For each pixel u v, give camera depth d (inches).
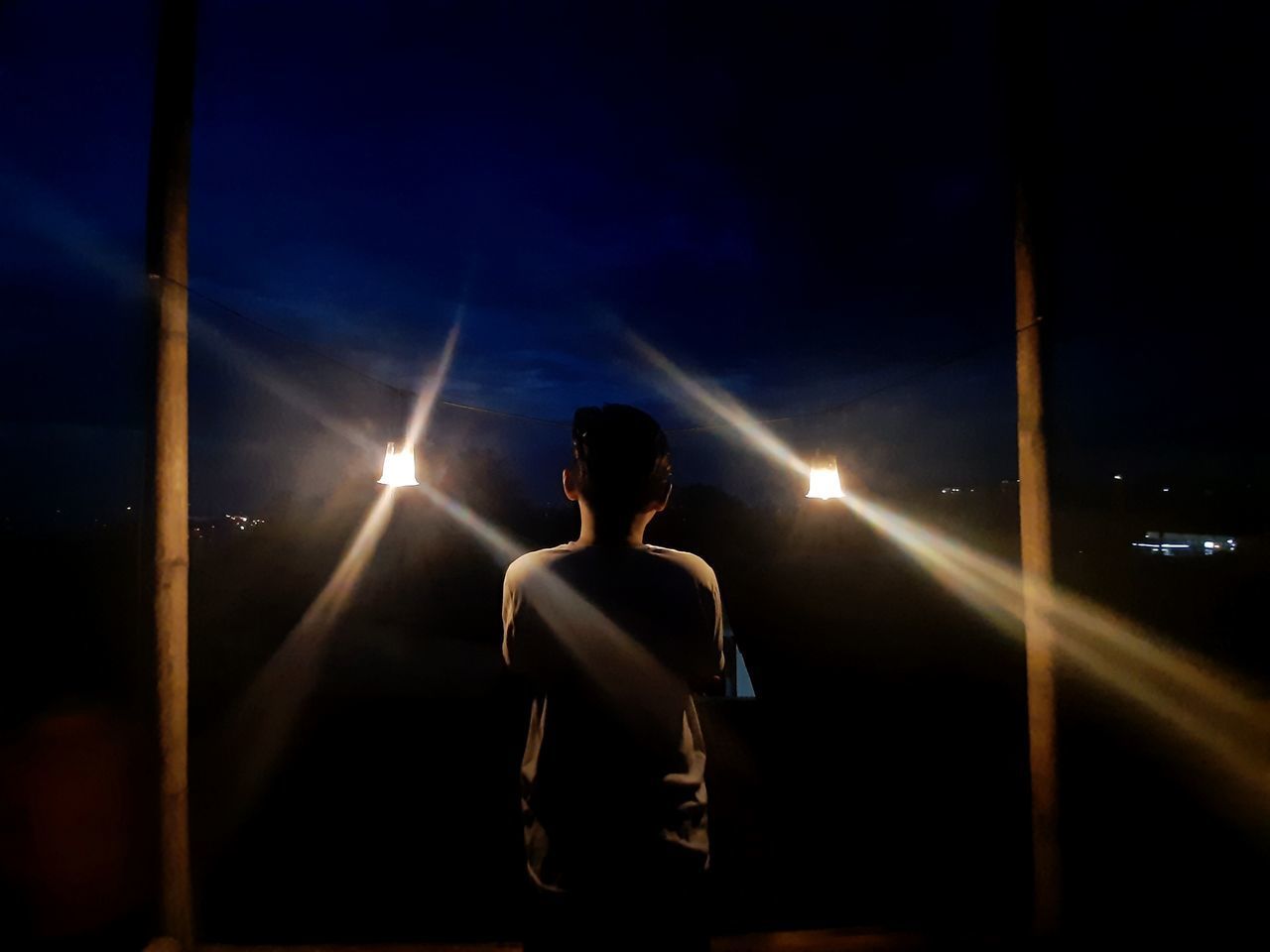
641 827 57.9
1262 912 129.6
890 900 144.8
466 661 320.2
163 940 100.0
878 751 227.5
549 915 57.9
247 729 247.9
